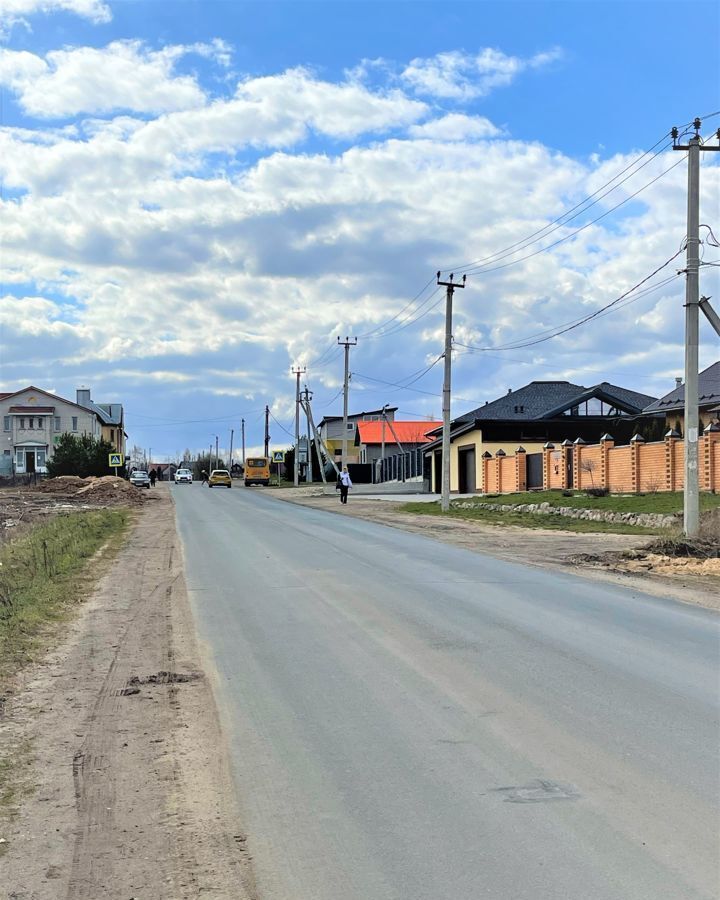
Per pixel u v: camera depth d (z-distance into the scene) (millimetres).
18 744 6172
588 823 4586
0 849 4461
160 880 4105
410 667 8133
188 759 5809
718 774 5293
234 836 4574
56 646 9516
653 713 6594
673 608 11516
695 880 3941
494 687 7383
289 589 13164
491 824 4598
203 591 13195
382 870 4117
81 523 27312
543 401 56000
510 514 30406
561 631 9820
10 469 95000
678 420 43125
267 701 7125
